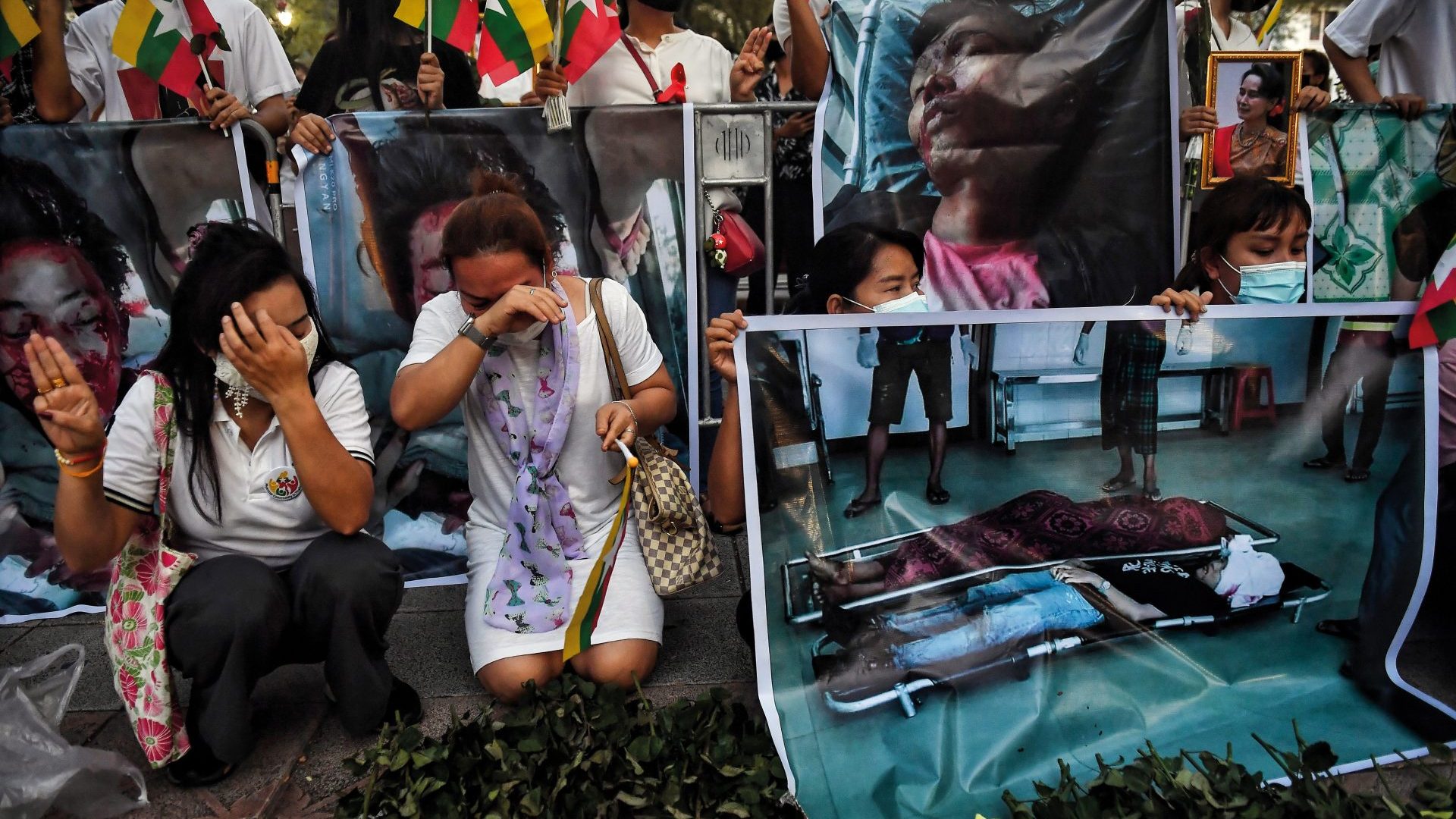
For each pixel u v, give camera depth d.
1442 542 2.72
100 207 3.22
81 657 2.55
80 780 2.23
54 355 1.94
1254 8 4.33
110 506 2.15
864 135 3.33
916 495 2.46
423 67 3.17
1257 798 2.04
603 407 2.51
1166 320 2.45
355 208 3.29
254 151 3.27
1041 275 3.41
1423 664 2.63
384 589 2.37
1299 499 2.51
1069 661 2.46
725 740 2.22
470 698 2.65
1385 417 2.47
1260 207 2.95
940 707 2.40
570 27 3.20
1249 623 2.51
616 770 2.17
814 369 2.40
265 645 2.28
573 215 3.36
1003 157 3.34
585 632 2.48
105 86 3.82
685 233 3.41
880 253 2.95
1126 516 2.50
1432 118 3.47
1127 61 3.30
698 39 4.08
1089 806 2.00
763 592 2.41
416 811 2.04
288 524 2.42
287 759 2.41
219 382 2.26
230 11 3.77
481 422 2.64
